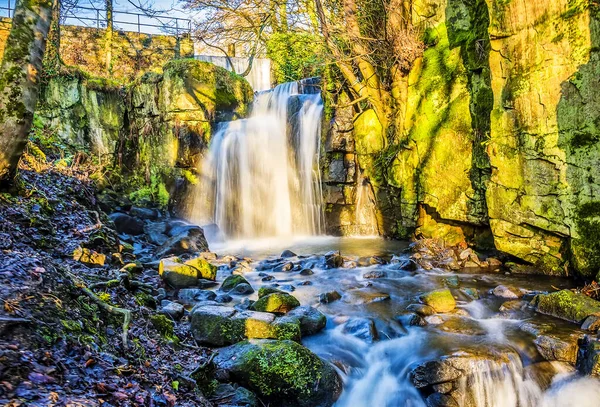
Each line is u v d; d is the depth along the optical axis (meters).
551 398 4.66
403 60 10.30
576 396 4.56
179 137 13.01
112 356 3.47
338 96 12.24
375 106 11.23
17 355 2.75
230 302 6.73
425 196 10.04
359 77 11.82
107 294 4.83
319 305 6.73
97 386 2.91
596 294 6.46
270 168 13.33
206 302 6.40
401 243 11.23
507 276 8.03
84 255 6.16
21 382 2.56
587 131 6.56
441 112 9.63
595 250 6.64
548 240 7.62
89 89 14.03
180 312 5.87
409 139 10.38
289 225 13.23
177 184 12.98
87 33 18.77
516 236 7.88
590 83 6.46
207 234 12.09
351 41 10.75
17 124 6.32
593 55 6.40
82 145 13.90
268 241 12.34
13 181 6.78
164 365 4.05
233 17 16.66
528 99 7.23
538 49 7.01
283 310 6.09
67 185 9.59
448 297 6.57
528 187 7.44
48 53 15.70
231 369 4.43
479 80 8.76
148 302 5.77
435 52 9.91
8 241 5.39
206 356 4.74
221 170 12.93
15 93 6.22
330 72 12.27
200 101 13.39
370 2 10.70
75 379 2.87
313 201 12.91
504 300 6.81
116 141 14.23
